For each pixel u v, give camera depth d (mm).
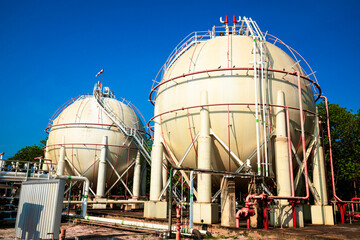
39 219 12688
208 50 21906
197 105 20250
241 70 20031
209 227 17234
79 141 33094
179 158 21984
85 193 24875
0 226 19297
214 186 22469
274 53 22000
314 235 13719
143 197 35875
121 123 35219
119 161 34188
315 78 22828
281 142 18922
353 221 23047
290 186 18578
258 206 17516
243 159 19656
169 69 24219
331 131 42844
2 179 21031
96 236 15375
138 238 15000
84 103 35875
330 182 42000
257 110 18906
